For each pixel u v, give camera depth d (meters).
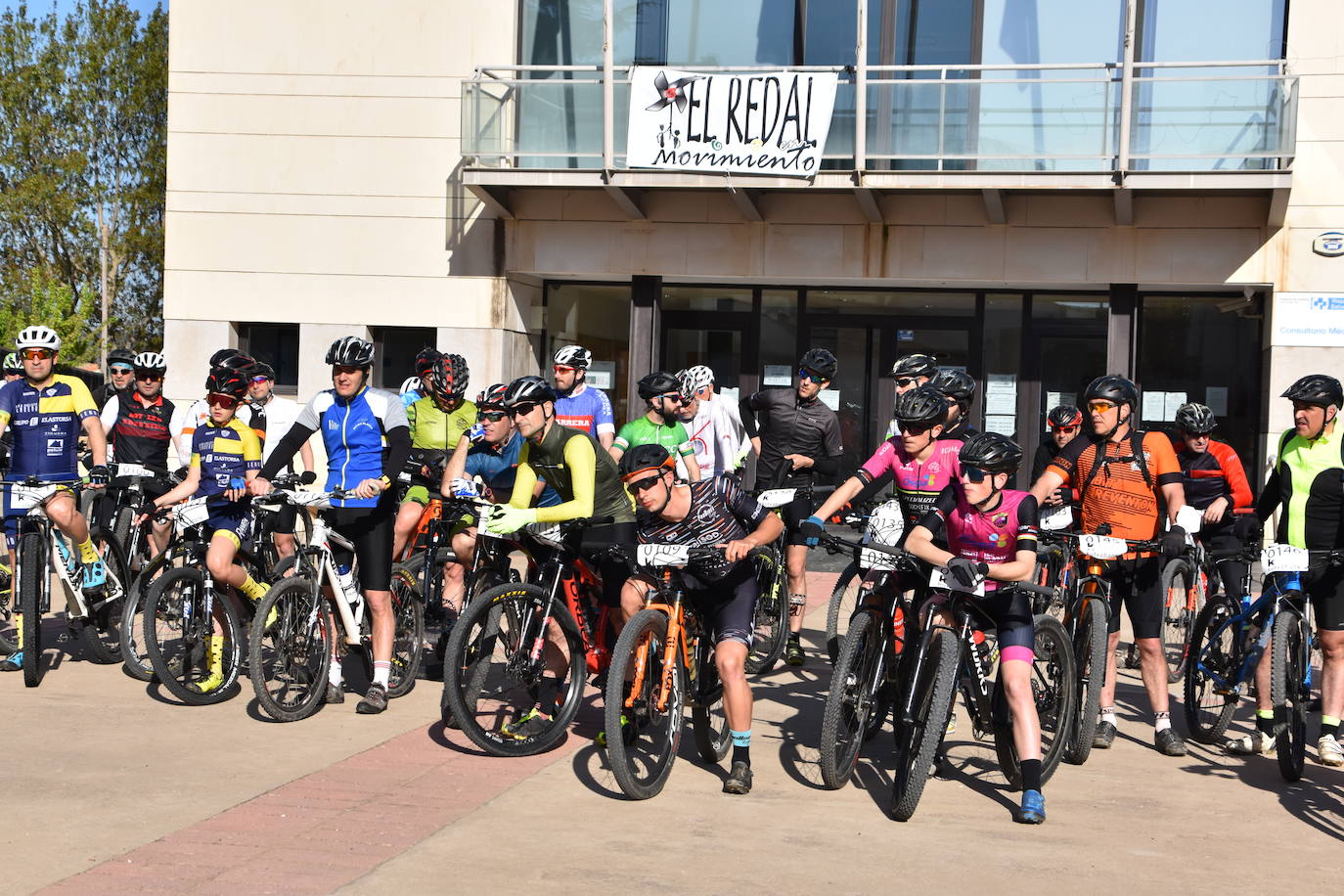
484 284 14.12
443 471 7.70
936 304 14.13
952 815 5.10
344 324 14.30
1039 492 6.44
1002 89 12.73
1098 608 6.12
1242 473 8.10
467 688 5.64
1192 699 6.54
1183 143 12.46
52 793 4.98
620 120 13.34
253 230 14.41
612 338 14.64
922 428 5.61
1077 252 13.21
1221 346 13.59
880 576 6.62
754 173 12.98
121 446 8.73
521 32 14.12
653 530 5.46
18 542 7.20
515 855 4.39
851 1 13.51
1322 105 12.65
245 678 7.35
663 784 5.30
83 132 29.16
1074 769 5.96
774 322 14.43
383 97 14.21
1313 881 4.40
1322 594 6.08
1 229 29.84
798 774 5.66
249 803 4.91
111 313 30.72
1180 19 13.02
